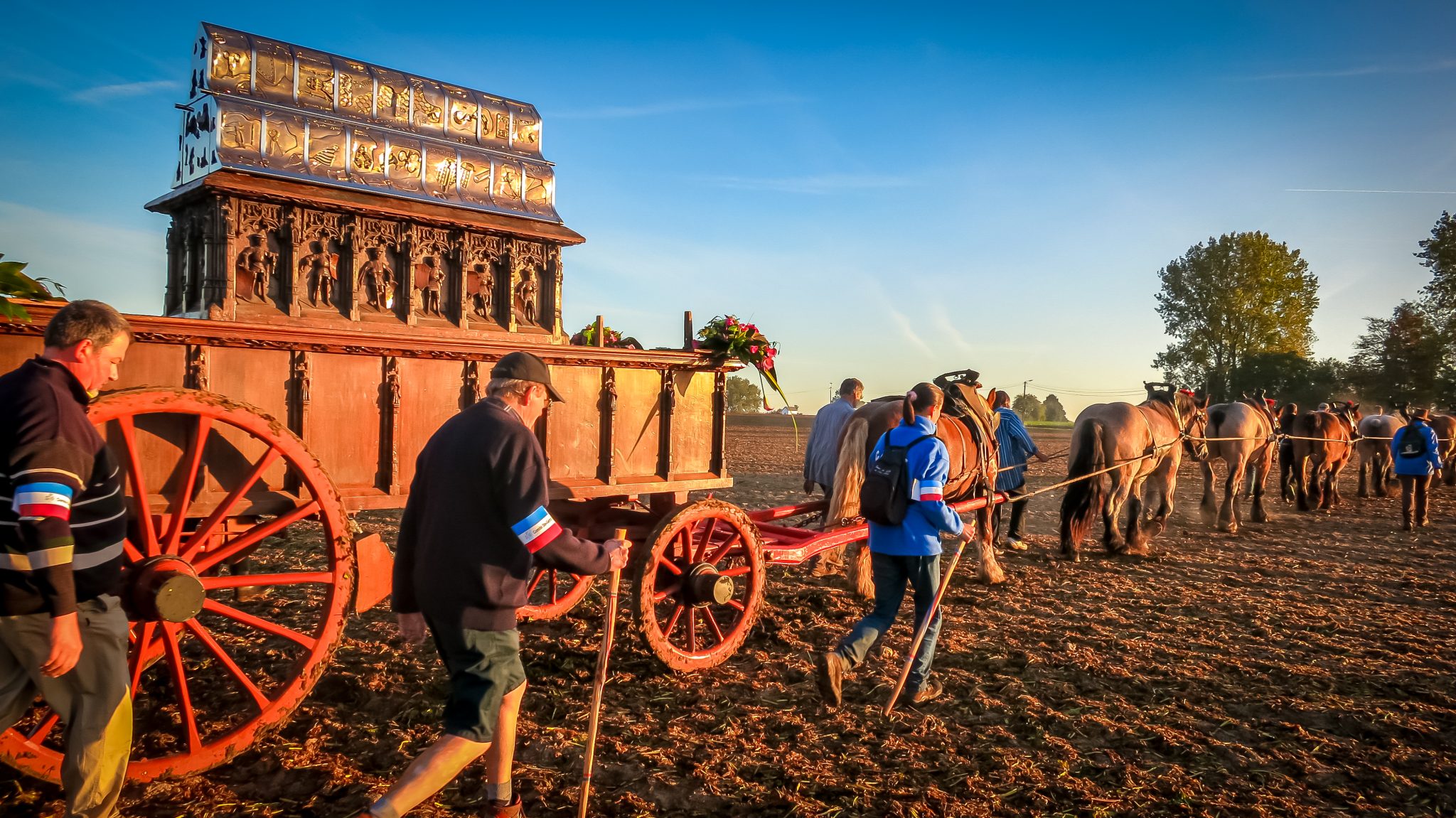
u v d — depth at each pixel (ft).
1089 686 16.51
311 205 13.78
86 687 8.75
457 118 16.61
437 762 8.71
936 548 14.53
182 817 10.35
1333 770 12.94
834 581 25.54
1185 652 18.90
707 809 11.23
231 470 11.49
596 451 15.89
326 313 14.11
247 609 19.99
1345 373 186.50
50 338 8.38
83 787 8.80
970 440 23.67
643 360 16.22
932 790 11.91
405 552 9.83
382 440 13.09
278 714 11.25
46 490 7.80
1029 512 46.47
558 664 16.69
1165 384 36.37
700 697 15.26
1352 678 17.31
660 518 17.88
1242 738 14.15
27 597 8.13
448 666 9.52
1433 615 23.07
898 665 17.37
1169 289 224.53
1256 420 40.65
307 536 29.43
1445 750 13.91
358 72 15.25
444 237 15.69
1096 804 11.68
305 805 10.73
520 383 9.91
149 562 10.01
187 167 14.35
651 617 15.42
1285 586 26.68
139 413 10.03
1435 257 173.06
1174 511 48.01
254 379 11.73
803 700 15.26
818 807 11.29
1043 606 23.20
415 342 13.16
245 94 13.80
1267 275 210.38
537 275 17.31
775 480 59.52
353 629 18.81
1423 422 40.96
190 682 14.76
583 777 9.73
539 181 17.60
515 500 9.08
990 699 15.56
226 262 12.96
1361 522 44.11
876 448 15.31
